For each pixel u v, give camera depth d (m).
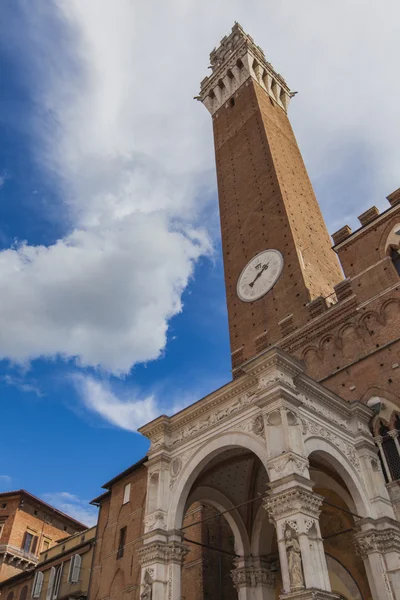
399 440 24.86
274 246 41.38
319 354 31.16
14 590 53.16
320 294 37.06
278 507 17.97
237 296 41.62
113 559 37.69
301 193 48.06
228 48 68.12
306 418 21.34
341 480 23.62
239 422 22.20
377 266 30.88
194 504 34.62
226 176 53.47
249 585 25.16
